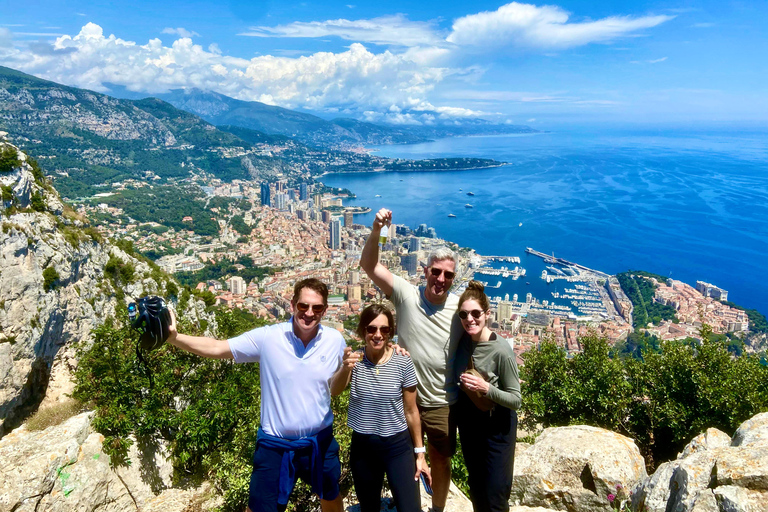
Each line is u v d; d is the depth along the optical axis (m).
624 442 7.78
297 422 5.15
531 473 7.67
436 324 5.79
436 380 5.81
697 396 14.70
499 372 5.54
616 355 18.42
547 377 19.06
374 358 5.55
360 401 5.46
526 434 17.83
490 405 5.57
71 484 8.16
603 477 7.09
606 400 16.02
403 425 5.48
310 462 5.24
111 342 12.52
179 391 12.91
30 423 16.11
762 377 14.82
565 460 7.55
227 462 9.17
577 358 18.95
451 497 7.45
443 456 6.05
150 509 8.92
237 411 11.60
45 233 21.39
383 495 7.11
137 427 10.20
